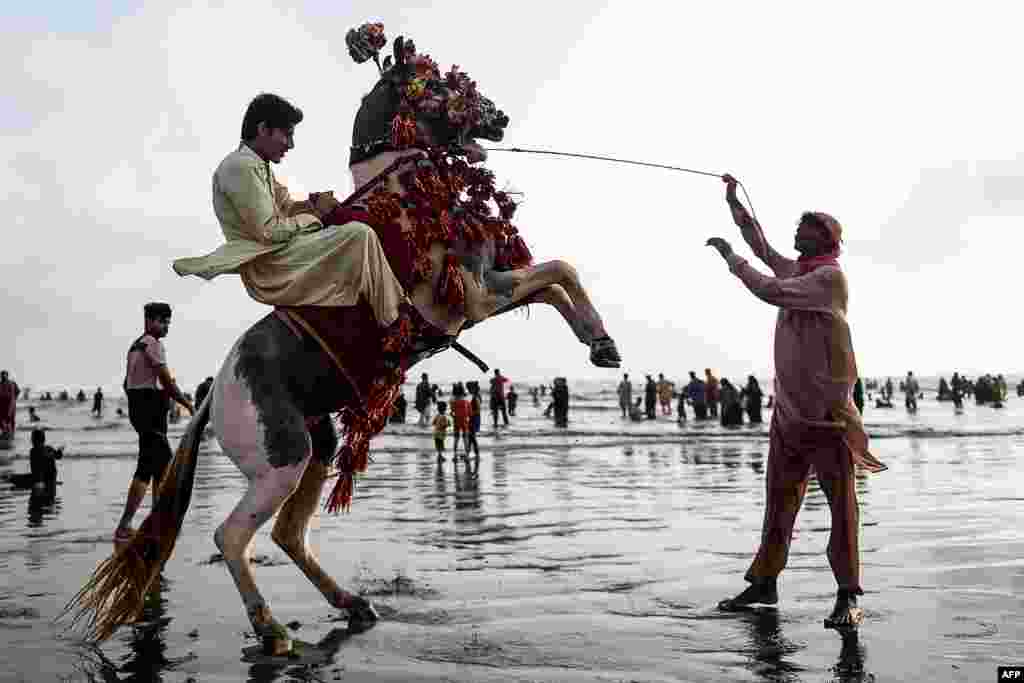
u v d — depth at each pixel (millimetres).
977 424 31781
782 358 4863
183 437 4504
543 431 29984
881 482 11711
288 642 4145
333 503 4586
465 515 9273
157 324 7539
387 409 4586
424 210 4535
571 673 3699
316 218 4523
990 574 5547
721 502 10148
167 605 5164
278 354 4305
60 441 27109
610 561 6363
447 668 3809
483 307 4656
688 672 3691
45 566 6441
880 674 3625
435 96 4758
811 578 5594
